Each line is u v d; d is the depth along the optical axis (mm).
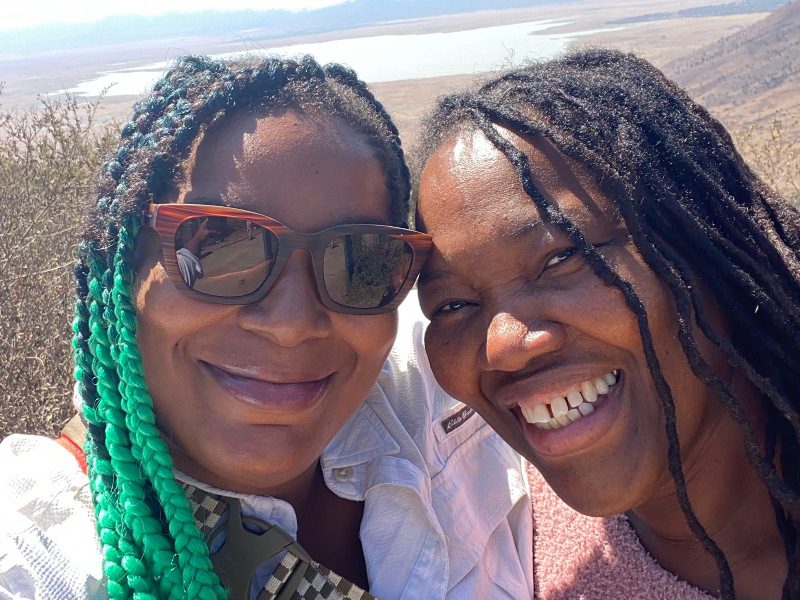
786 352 361
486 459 481
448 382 402
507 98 380
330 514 427
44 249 1023
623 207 345
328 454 421
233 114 341
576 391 364
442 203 374
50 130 1308
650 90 394
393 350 483
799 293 372
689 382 359
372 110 404
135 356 329
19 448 365
